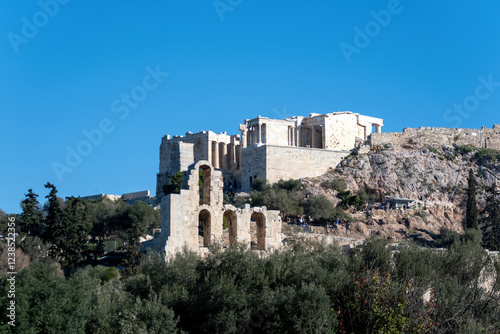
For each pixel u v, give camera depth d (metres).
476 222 138.88
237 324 64.94
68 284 67.56
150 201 176.00
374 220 138.38
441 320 68.06
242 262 71.44
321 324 63.75
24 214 111.12
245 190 160.25
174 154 175.75
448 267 82.31
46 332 63.91
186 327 66.38
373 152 167.38
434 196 153.38
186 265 71.00
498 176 159.75
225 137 194.75
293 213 135.88
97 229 132.25
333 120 174.50
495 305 73.00
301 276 71.19
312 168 160.12
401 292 69.31
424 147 168.12
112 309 66.50
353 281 71.44
